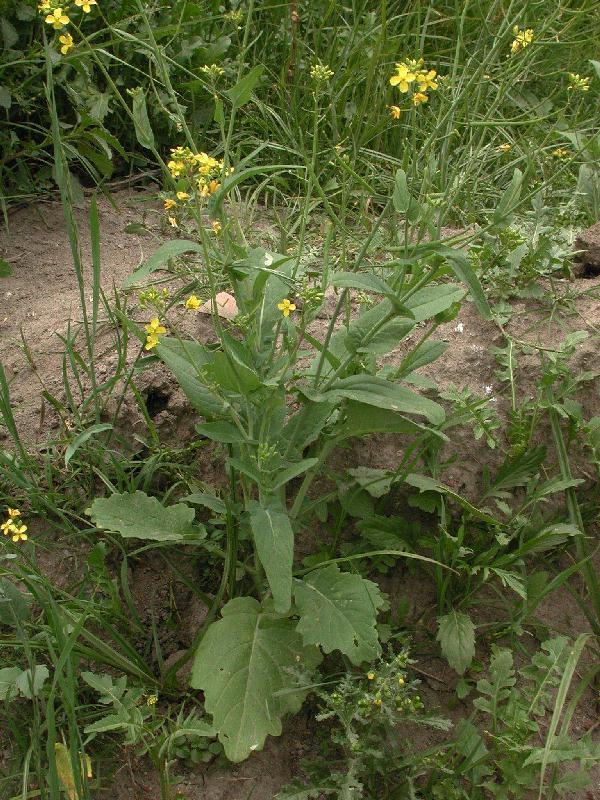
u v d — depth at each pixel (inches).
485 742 26.8
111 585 27.5
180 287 37.4
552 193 41.1
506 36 34.6
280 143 47.4
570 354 31.8
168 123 45.9
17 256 40.3
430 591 29.5
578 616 30.0
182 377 26.1
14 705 26.4
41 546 29.5
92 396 30.1
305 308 24.1
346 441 30.1
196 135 46.5
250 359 24.6
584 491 31.5
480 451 30.9
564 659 26.6
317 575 25.7
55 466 31.3
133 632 28.5
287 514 25.0
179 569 29.9
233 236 34.8
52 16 26.0
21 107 42.6
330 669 27.2
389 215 42.2
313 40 51.5
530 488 30.1
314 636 24.2
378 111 47.8
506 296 34.5
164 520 26.4
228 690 24.6
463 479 30.4
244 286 27.7
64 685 22.4
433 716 24.7
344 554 29.0
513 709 25.5
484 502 30.3
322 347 25.8
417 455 28.6
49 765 22.4
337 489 29.2
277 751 26.4
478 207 44.1
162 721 25.3
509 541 28.8
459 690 27.6
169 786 25.0
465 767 25.0
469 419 30.0
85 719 26.2
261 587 27.8
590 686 28.9
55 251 40.9
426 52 52.7
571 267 37.0
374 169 45.4
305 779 25.7
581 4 56.7
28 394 33.5
